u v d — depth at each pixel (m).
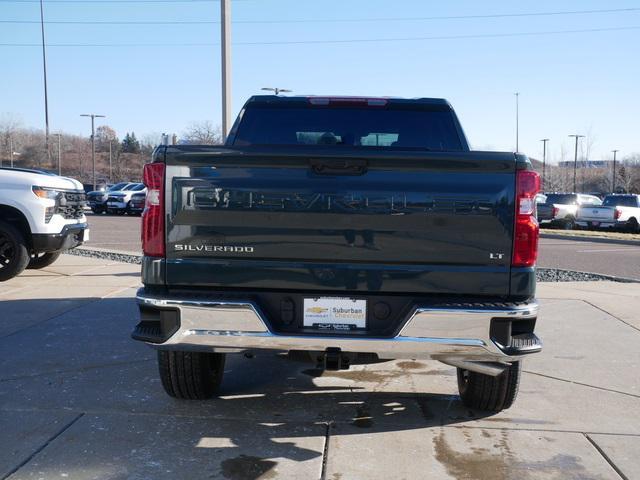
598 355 6.08
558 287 10.18
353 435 4.09
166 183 3.72
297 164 3.66
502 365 3.83
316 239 3.69
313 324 3.75
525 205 3.62
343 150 3.62
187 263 3.75
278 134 5.36
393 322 3.75
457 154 3.59
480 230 3.63
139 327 3.85
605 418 4.45
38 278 10.04
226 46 12.78
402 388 5.08
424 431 4.17
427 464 3.69
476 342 3.62
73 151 108.75
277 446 3.90
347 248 3.69
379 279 3.69
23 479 3.42
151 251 3.77
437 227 3.64
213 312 3.67
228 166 3.69
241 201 3.69
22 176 9.45
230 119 12.98
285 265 3.72
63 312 7.52
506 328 3.65
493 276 3.66
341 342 3.62
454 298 3.70
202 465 3.62
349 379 5.31
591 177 89.75
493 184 3.62
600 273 12.48
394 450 3.87
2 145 92.31
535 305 3.65
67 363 5.54
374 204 3.65
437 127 5.33
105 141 117.94
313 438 4.03
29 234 9.63
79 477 3.46
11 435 3.99
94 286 9.30
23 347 6.02
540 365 5.73
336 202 3.66
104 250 14.46
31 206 9.33
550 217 29.41
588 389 5.07
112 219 30.05
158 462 3.65
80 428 4.11
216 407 4.55
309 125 5.36
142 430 4.10
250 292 3.77
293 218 3.68
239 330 3.67
